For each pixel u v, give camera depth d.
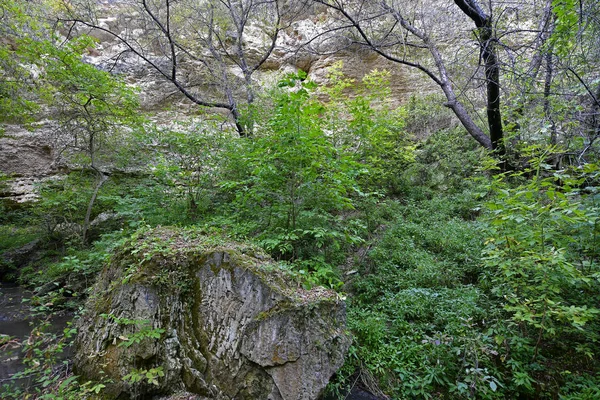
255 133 7.61
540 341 3.50
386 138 8.32
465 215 6.93
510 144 6.81
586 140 4.49
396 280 4.97
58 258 8.23
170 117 10.88
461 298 4.22
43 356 3.85
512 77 5.88
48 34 8.95
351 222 5.25
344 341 3.49
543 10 6.31
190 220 6.66
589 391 2.81
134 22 11.91
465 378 3.14
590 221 2.66
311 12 11.73
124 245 4.18
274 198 5.30
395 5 8.38
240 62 11.16
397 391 3.43
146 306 3.49
